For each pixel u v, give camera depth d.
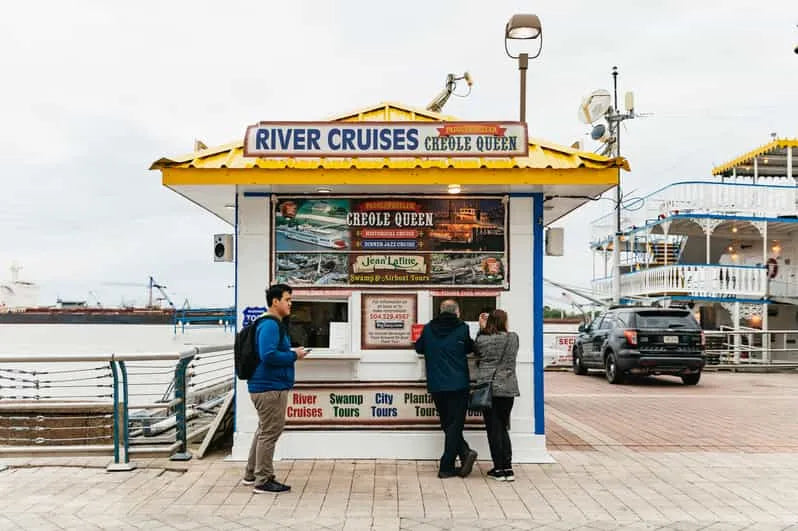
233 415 8.84
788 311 25.98
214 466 7.73
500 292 8.20
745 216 24.61
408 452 8.05
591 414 12.10
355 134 7.78
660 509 6.33
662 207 26.27
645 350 17.02
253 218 8.22
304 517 6.04
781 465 8.03
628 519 6.04
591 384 17.86
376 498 6.59
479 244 8.24
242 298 8.18
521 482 7.21
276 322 6.71
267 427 6.73
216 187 8.05
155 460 7.91
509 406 7.34
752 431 10.33
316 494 6.71
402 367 8.10
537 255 8.22
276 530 5.72
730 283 24.55
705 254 28.84
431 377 7.36
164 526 5.80
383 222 8.23
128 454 7.67
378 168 7.64
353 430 8.06
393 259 8.22
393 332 8.16
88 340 45.94
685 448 9.00
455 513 6.17
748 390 16.42
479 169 7.65
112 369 7.64
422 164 7.77
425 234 8.23
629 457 8.41
